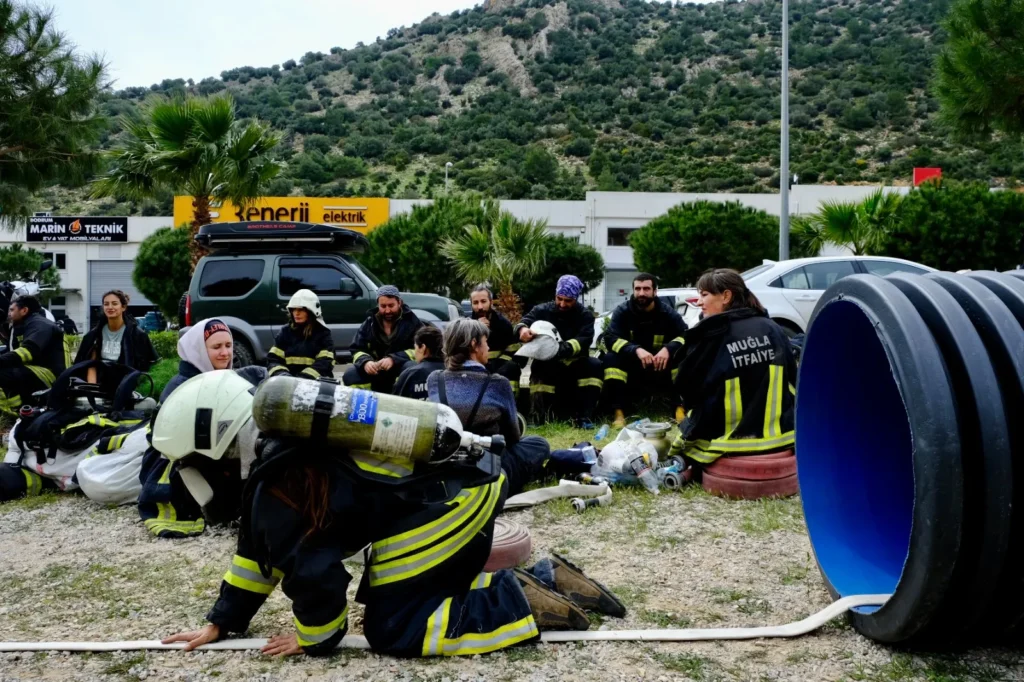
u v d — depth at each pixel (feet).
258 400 10.16
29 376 27.35
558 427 27.68
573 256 105.50
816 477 14.29
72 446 20.83
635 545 15.84
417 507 10.99
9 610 13.23
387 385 26.63
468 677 10.47
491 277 49.34
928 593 10.11
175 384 18.28
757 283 40.37
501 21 574.56
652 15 571.28
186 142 55.11
